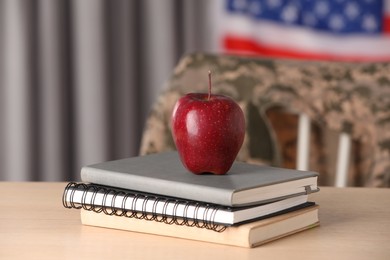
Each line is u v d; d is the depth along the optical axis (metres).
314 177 1.36
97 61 3.35
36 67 3.42
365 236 1.29
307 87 2.20
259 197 1.26
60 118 3.44
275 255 1.18
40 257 1.17
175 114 1.35
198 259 1.16
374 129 2.14
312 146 2.22
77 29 3.34
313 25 3.33
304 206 1.34
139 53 3.40
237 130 1.33
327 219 1.41
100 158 3.40
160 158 1.48
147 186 1.30
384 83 2.18
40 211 1.44
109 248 1.22
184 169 1.38
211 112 1.31
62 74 3.42
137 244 1.24
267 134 2.20
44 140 3.46
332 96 2.19
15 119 3.42
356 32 3.32
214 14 3.39
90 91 3.36
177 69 2.24
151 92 3.42
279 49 3.36
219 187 1.23
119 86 3.41
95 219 1.34
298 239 1.27
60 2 3.37
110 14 3.37
